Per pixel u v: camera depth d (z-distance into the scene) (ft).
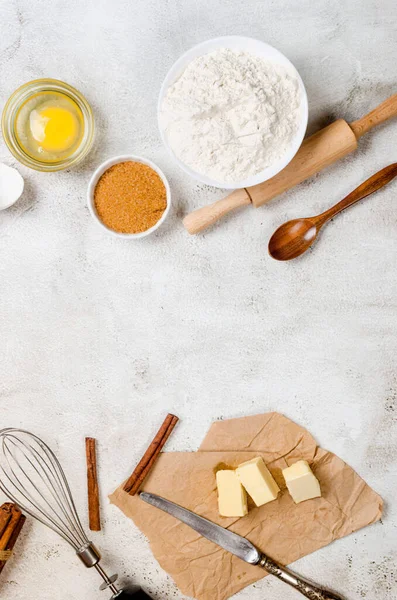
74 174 2.81
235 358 2.82
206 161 2.59
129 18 2.76
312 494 2.69
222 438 2.81
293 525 2.78
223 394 2.82
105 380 2.86
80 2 2.76
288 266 2.80
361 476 2.79
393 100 2.62
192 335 2.83
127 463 2.85
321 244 2.79
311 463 2.78
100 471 2.86
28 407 2.89
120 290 2.84
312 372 2.81
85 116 2.71
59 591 2.88
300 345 2.81
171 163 2.79
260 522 2.78
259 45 2.54
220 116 2.53
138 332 2.84
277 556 2.79
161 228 2.81
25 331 2.88
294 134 2.57
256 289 2.81
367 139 2.75
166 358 2.84
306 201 2.77
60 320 2.87
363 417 2.79
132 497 2.82
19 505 2.81
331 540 2.78
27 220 2.84
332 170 2.76
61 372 2.87
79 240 2.83
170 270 2.82
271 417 2.80
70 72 2.78
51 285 2.86
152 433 2.85
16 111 2.72
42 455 2.88
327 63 2.73
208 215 2.68
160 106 2.58
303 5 2.72
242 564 2.80
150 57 2.76
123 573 2.85
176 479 2.81
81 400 2.87
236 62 2.54
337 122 2.63
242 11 2.73
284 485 2.78
